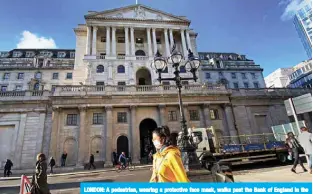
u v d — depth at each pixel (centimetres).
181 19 4181
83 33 4128
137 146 2580
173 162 222
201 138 1420
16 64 4669
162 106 2797
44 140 2555
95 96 2652
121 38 4106
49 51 5362
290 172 1038
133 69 3509
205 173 766
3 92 2684
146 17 4141
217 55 6356
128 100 2744
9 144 2514
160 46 4197
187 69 1303
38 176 648
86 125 2614
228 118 2975
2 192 1151
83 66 3866
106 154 2458
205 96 2988
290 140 1043
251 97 3231
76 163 2372
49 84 4388
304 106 942
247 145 1570
